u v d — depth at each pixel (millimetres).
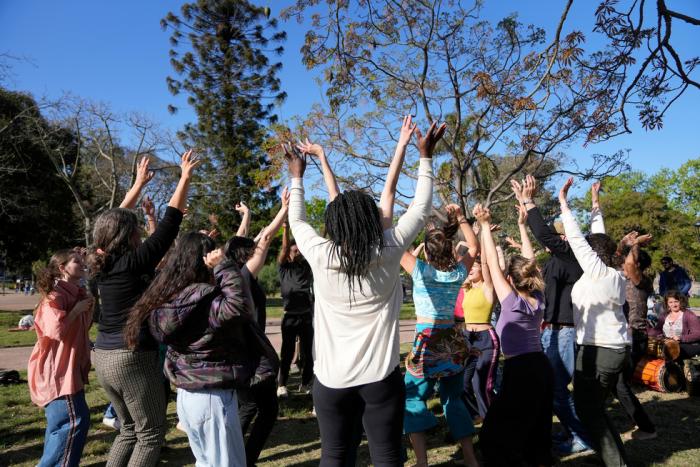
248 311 2498
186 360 2520
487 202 8852
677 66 5840
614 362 3535
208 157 26562
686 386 5949
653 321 8508
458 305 5422
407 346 10117
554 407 4203
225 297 2496
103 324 2902
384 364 2385
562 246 3986
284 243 6152
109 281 2891
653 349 6250
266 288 32594
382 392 2369
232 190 26453
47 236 28031
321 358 2480
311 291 6230
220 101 26938
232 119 27141
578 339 3695
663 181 50500
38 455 4207
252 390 3482
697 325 6344
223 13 26656
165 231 2998
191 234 2676
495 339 4688
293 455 4215
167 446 4293
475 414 5137
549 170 10117
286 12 8750
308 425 5016
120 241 2934
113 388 2879
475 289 4770
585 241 3695
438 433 4734
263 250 3625
